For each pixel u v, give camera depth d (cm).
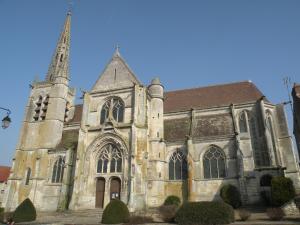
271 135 4834
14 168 5491
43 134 5641
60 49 6856
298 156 5522
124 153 4256
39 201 5041
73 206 4106
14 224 3195
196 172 4403
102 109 4878
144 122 4434
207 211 2634
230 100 5491
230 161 4297
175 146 4703
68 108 6475
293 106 5022
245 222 2636
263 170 4300
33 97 6200
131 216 3089
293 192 3203
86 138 4606
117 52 5269
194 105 5656
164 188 4478
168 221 2975
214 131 4859
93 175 4397
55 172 5191
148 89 5278
